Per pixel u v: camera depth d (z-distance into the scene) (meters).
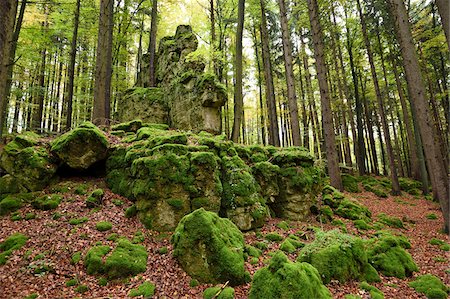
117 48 19.22
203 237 5.45
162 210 6.91
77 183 8.41
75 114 24.09
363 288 5.21
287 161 9.79
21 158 7.75
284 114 30.89
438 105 22.72
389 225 10.20
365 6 19.11
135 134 10.25
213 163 7.57
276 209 9.34
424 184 17.23
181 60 14.79
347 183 17.28
